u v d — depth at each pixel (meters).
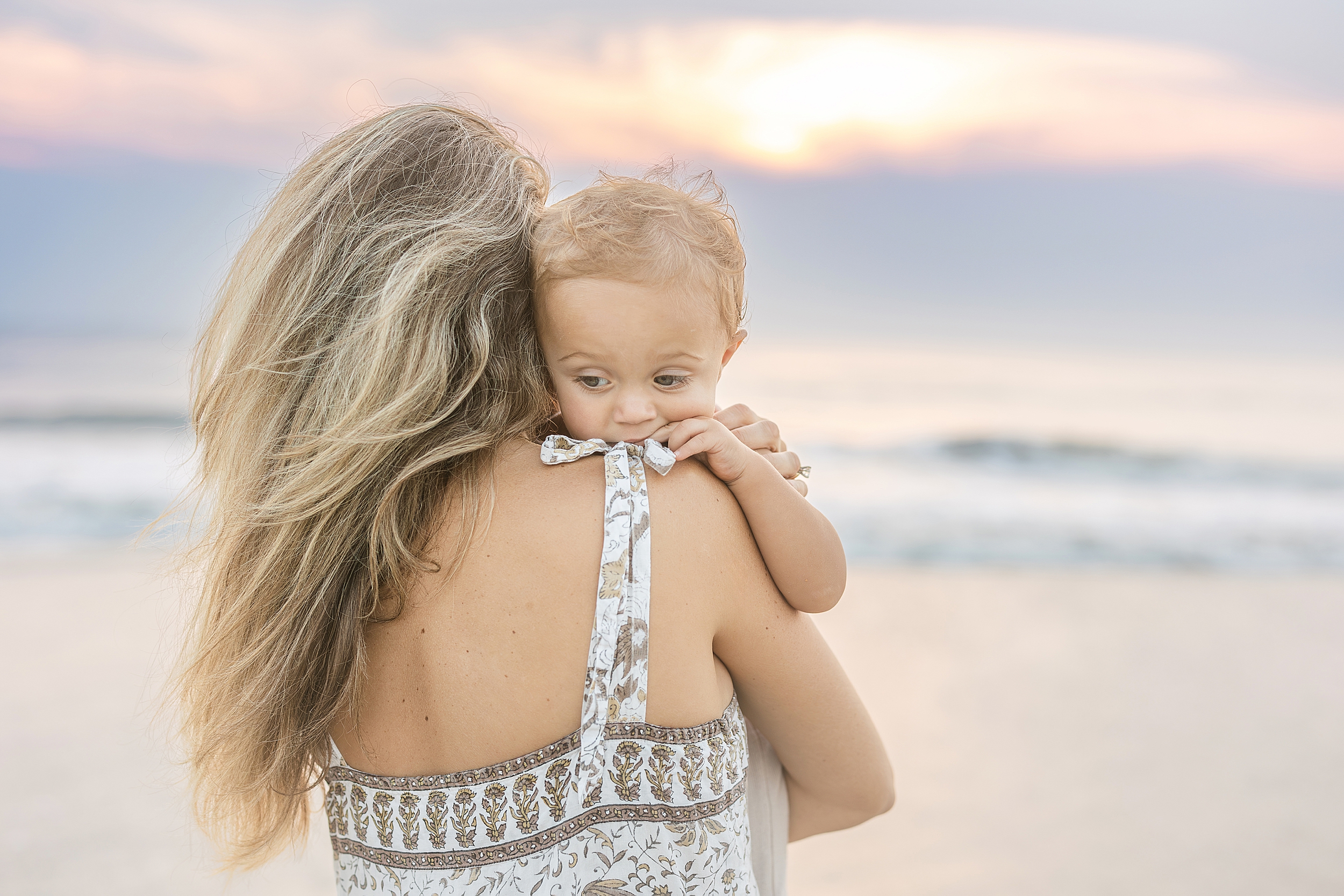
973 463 15.70
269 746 1.18
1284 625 8.41
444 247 1.12
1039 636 8.03
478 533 1.09
